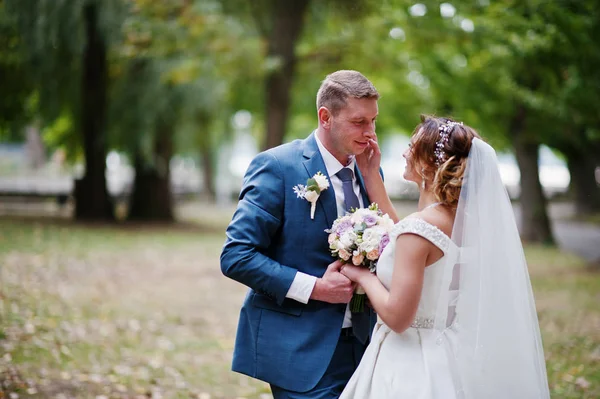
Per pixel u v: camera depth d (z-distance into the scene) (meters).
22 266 9.52
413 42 12.30
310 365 2.74
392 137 37.09
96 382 4.89
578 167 30.83
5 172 40.56
